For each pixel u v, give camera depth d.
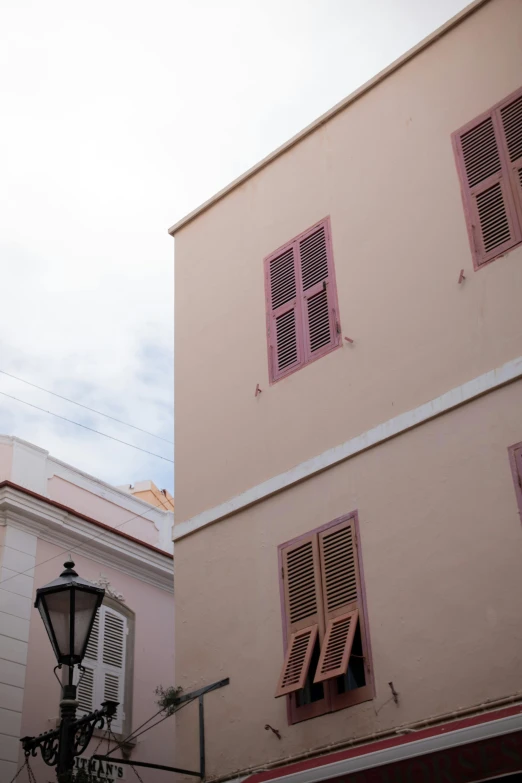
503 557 8.30
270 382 10.92
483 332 9.24
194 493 11.08
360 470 9.66
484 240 9.63
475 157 10.09
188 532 10.88
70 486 15.72
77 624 8.35
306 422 10.36
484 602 8.26
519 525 8.30
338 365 10.32
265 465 10.54
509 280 9.26
